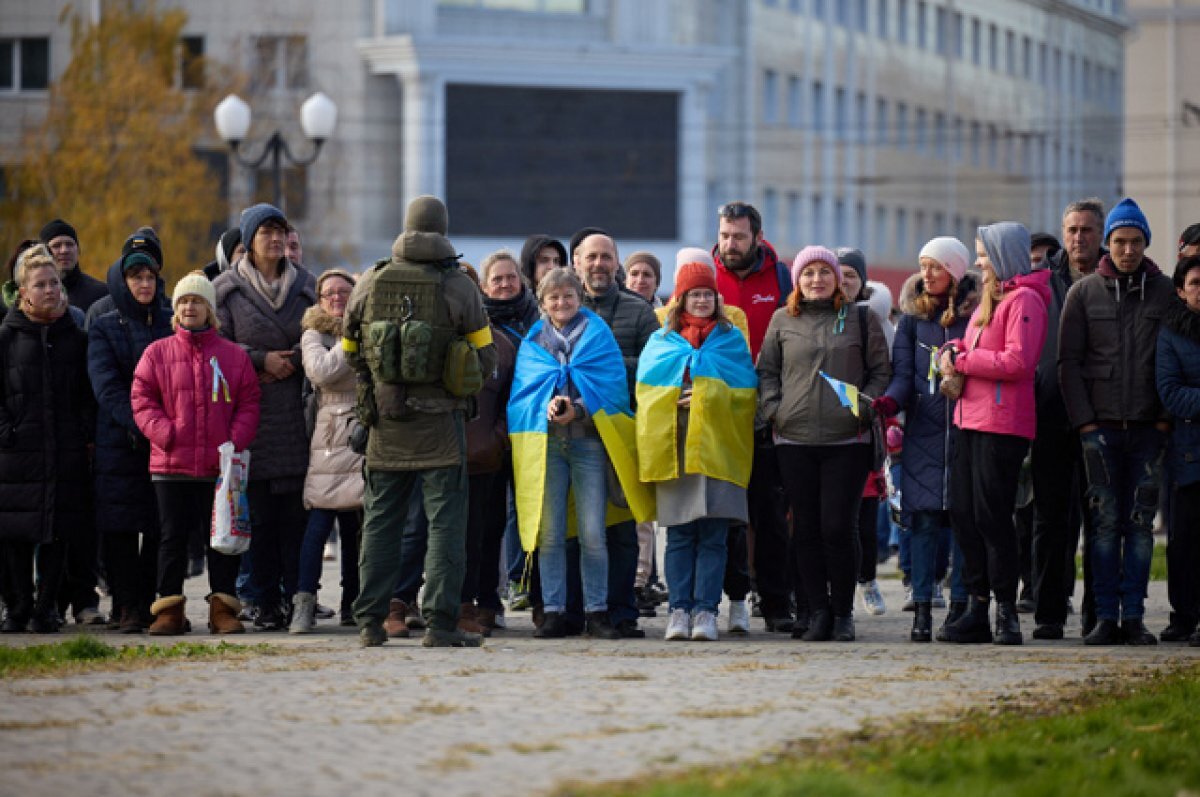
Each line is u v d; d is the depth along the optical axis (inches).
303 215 5012.3
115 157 4443.9
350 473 1116.5
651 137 5344.5
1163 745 724.7
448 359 1009.5
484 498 1108.5
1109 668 938.7
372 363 1006.4
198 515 1128.2
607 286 1139.3
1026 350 1055.6
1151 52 7672.2
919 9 6540.4
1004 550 1070.4
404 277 1008.9
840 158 6107.3
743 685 849.5
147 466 1133.1
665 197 5359.3
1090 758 698.8
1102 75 7755.9
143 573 1144.8
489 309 1141.1
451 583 1025.5
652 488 1100.5
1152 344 1073.5
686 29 5516.7
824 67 6038.4
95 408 1142.3
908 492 1096.2
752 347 1171.3
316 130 2783.0
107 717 755.4
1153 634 1120.8
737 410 1090.7
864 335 1092.5
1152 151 7657.5
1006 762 673.6
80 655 944.3
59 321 1136.2
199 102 4643.2
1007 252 1065.5
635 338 1134.4
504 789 625.0
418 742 702.5
